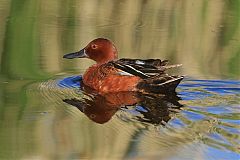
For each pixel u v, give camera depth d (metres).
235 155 10.33
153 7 27.56
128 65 14.81
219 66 17.36
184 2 28.56
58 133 11.90
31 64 17.38
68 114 12.98
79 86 15.27
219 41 21.30
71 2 28.39
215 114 12.52
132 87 14.55
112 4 28.02
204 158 10.28
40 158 10.73
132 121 12.38
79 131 11.94
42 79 15.80
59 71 16.59
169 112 12.76
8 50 18.88
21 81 15.59
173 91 14.25
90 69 15.59
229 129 11.56
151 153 10.72
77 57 16.45
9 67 16.94
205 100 13.57
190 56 18.83
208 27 23.72
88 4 27.92
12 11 25.59
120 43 20.52
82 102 13.91
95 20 24.67
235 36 22.23
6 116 12.84
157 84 14.30
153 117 12.54
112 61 15.42
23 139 11.62
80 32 22.17
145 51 19.53
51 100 14.02
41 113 13.05
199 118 12.27
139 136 11.49
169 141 11.13
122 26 23.55
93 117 12.77
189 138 11.19
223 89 14.49
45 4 27.77
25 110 13.23
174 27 23.50
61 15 25.42
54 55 18.52
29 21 23.86
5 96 14.24
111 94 14.59
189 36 21.89
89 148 11.09
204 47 20.19
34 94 14.49
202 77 15.73
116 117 12.70
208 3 28.38
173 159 10.35
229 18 25.41
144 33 22.27
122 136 11.58
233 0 28.83
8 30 21.94
